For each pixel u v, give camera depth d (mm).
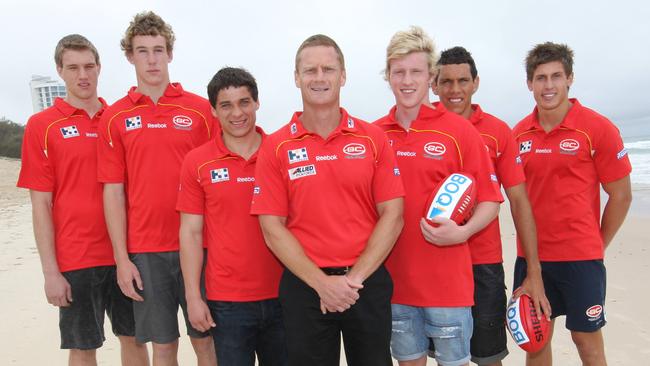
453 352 3451
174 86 4043
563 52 3986
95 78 4188
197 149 3662
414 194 3451
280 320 3645
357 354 3164
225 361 3578
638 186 19938
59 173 4102
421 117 3473
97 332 4207
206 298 3793
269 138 3270
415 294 3463
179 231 3748
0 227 13953
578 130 3998
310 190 3104
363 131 3213
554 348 5137
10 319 6414
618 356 4848
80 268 4113
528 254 3932
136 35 3840
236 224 3551
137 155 3850
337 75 3123
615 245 9438
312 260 3082
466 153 3412
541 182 4133
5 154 45750
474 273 3895
